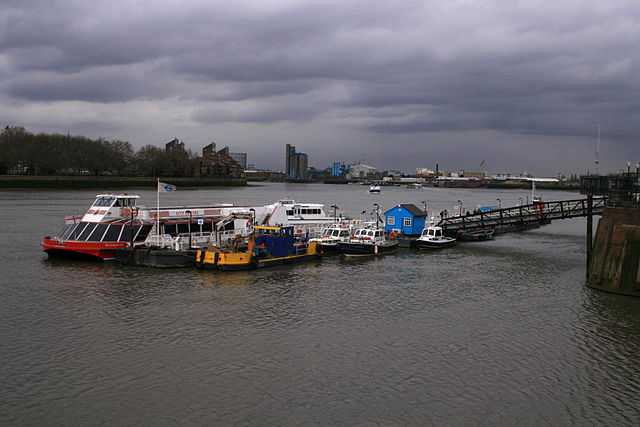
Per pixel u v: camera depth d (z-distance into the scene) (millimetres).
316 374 28688
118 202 61031
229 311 39656
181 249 56938
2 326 35531
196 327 35812
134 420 23688
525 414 24875
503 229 104000
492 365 30359
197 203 164125
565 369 29953
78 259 58875
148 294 44000
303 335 34719
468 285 50438
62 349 31531
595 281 48812
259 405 25188
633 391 27406
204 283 48250
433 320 38594
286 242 59188
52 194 179750
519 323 38125
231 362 30031
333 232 70188
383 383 27797
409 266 60281
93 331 34719
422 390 27078
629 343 34156
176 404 25141
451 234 86500
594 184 59281
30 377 27719
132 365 29375
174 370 28844
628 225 47031
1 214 107062
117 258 56656
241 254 53719
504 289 48844
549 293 47281
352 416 24359
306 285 48750
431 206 190125
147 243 58125
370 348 32625
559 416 24766
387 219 82812
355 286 49031
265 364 29859
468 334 35562
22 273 51594
